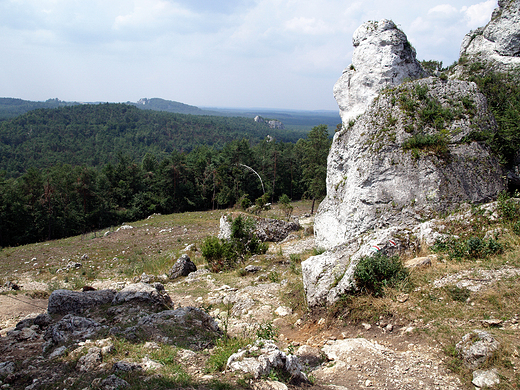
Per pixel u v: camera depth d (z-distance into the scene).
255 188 70.25
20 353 5.24
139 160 120.81
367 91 12.87
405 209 9.16
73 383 4.05
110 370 4.30
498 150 9.73
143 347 5.11
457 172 9.09
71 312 7.15
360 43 13.23
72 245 26.16
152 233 28.03
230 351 4.88
